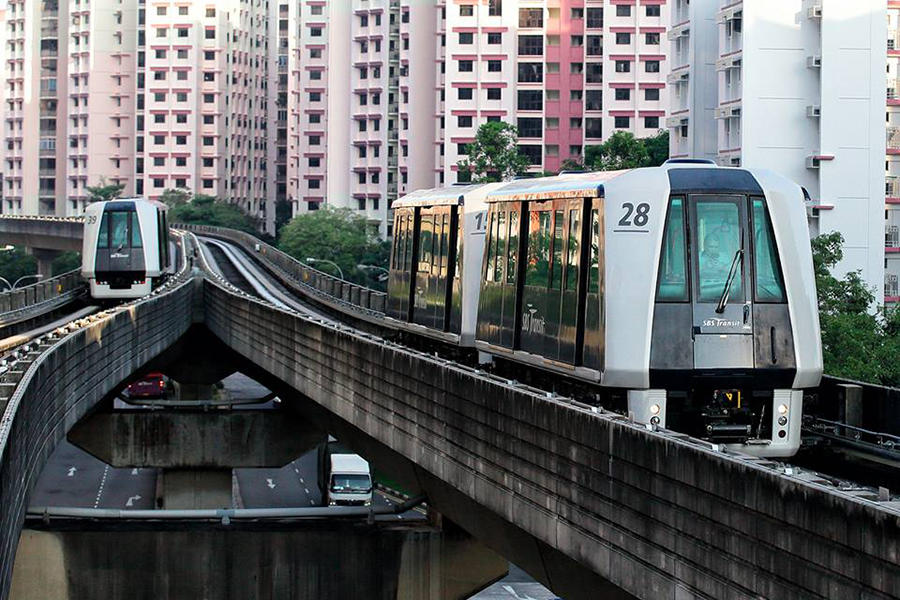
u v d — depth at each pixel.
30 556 36.94
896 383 55.28
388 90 177.50
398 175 173.75
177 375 72.19
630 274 23.56
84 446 58.47
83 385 35.16
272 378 52.59
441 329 38.22
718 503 15.51
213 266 113.44
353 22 179.25
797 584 13.92
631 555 17.83
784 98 88.19
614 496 18.34
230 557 37.06
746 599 14.93
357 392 33.91
